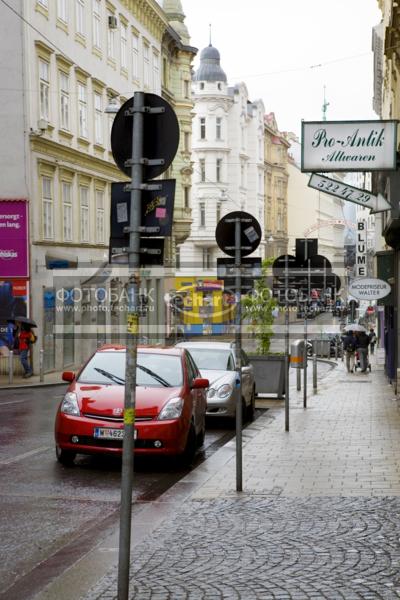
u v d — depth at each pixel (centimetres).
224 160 9288
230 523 923
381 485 1143
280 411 2312
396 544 827
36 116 3694
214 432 1875
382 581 706
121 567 620
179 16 6888
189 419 1395
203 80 9194
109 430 1312
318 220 13550
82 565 773
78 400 1355
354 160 1484
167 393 1388
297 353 2453
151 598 670
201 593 681
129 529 623
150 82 6000
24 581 758
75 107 4316
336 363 5066
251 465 1318
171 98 6700
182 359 1498
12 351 3528
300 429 1805
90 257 4506
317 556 786
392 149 1477
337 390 3028
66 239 4169
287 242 12431
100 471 1312
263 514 966
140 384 1416
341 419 2019
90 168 4550
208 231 9050
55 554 846
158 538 860
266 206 11275
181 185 6812
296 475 1224
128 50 5412
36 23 3706
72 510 1046
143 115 644
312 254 2266
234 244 1159
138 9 5609
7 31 3562
